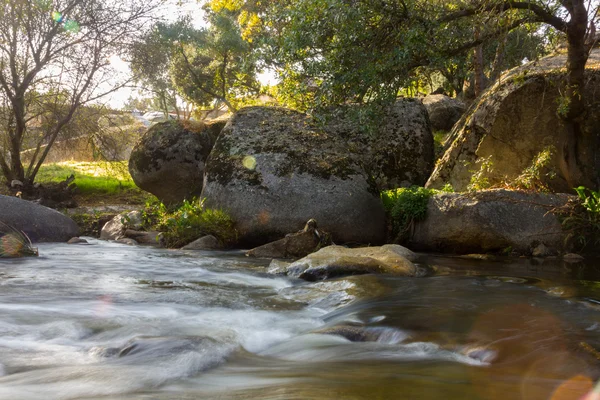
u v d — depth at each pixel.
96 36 18.86
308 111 13.08
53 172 26.88
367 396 3.38
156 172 17.41
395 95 12.05
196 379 3.87
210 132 18.16
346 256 8.80
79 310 6.00
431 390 3.51
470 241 11.01
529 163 13.38
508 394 3.41
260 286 7.86
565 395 3.36
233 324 5.64
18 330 5.14
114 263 9.77
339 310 6.27
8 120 19.41
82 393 3.53
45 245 12.45
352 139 16.44
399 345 4.75
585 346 4.30
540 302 6.25
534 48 12.00
